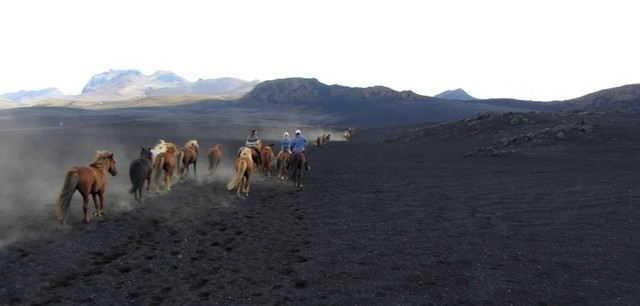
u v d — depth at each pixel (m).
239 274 8.47
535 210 12.73
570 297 6.94
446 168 24.17
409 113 192.75
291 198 16.86
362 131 92.69
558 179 17.52
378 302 7.02
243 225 12.50
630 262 8.30
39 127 86.19
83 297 7.08
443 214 13.07
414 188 18.09
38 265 8.17
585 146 27.34
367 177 22.36
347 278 8.16
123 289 7.50
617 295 6.93
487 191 16.22
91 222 11.19
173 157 16.53
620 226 10.55
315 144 56.12
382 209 14.27
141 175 13.55
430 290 7.46
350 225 12.30
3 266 7.98
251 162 16.53
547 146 29.16
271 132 91.88
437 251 9.55
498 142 34.25
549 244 9.59
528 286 7.43
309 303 7.02
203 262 9.12
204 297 7.32
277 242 10.76
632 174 17.39
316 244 10.53
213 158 20.42
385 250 9.79
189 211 13.56
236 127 103.56
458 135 46.00
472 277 7.96
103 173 11.59
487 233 10.74
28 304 6.74
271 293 7.47
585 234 10.12
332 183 20.67
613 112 45.44
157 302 7.11
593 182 16.20
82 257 8.85
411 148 41.53
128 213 12.43
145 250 9.70
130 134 66.75
